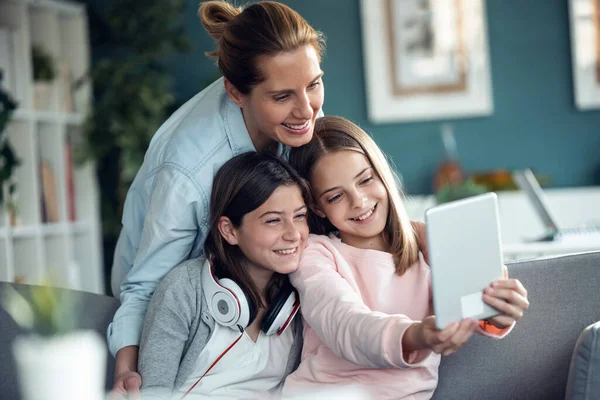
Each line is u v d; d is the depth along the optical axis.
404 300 1.65
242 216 1.63
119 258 1.99
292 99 1.62
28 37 4.22
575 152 5.06
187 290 1.62
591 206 4.82
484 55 5.11
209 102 1.81
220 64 1.72
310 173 1.68
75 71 4.84
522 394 1.70
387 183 1.68
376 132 5.23
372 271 1.65
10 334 1.65
